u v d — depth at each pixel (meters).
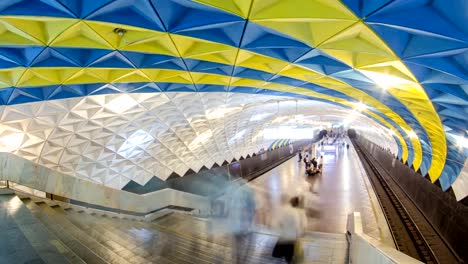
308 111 30.95
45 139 14.79
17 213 8.48
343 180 29.25
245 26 6.19
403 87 8.57
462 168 12.94
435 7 4.16
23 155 14.48
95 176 18.77
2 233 6.79
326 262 9.41
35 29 6.68
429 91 7.88
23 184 11.95
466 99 6.81
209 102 18.77
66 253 5.79
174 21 6.13
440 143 13.92
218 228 13.48
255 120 30.03
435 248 13.77
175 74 11.69
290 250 9.95
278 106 25.41
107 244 8.47
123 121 16.98
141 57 9.54
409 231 15.33
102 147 17.95
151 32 6.73
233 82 13.29
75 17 5.79
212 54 8.91
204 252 9.29
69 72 10.12
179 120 20.09
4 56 8.05
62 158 16.34
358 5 4.55
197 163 27.80
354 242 9.02
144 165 21.83
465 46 4.57
